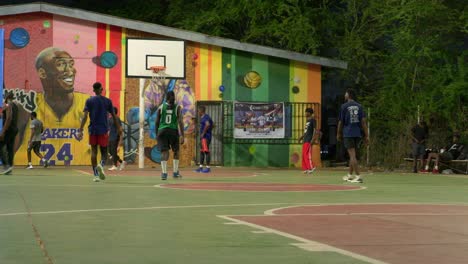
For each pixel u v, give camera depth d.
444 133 26.78
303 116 26.73
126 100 25.75
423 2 28.48
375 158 26.00
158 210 8.79
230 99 26.31
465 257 5.20
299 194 11.94
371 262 4.91
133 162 25.77
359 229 6.89
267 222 7.47
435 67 29.06
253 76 26.45
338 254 5.28
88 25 25.58
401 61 28.89
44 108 25.23
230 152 26.31
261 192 12.32
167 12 34.41
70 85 25.39
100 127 15.05
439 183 16.30
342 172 22.47
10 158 18.44
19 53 25.23
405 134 25.94
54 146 25.12
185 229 6.82
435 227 7.11
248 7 30.05
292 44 29.50
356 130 16.23
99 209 8.85
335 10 32.28
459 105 27.55
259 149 26.47
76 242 5.87
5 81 25.14
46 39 25.38
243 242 5.92
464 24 29.34
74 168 23.12
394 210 9.02
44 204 9.52
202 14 31.53
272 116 26.55
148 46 24.23
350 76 31.25
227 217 7.97
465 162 23.11
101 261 4.91
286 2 30.48
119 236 6.28
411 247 5.70
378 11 30.75
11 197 10.68
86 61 25.56
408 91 28.70
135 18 34.56
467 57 29.17
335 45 31.50
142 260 4.98
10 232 6.51
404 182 16.66
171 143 16.53
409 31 28.72
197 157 26.12
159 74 24.27
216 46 26.23
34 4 25.06
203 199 10.62
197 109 26.08
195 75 26.08
